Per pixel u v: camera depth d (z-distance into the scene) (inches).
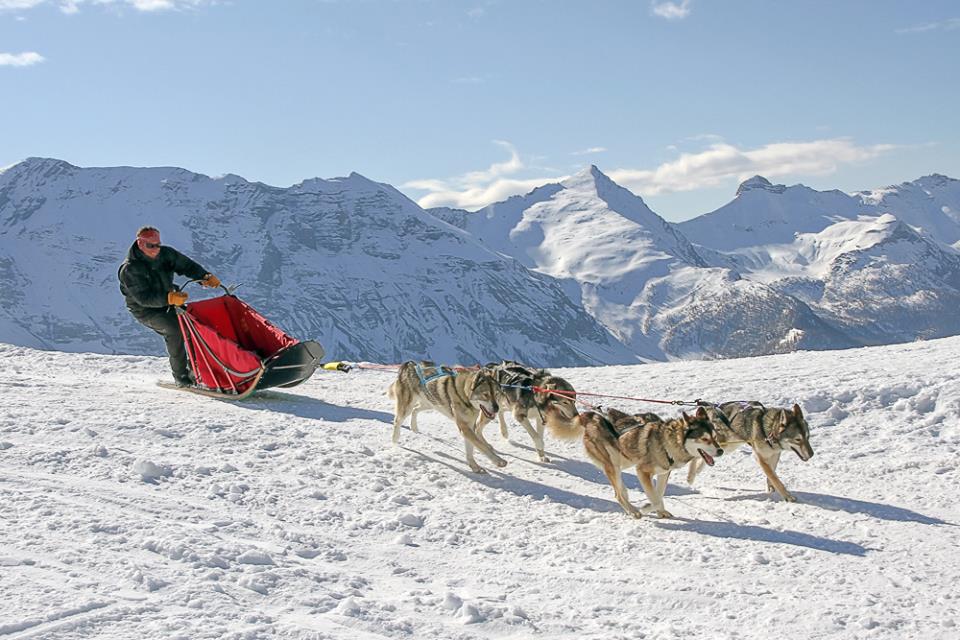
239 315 540.1
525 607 250.5
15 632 194.4
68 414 423.8
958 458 440.5
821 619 247.8
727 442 392.5
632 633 236.5
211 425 426.6
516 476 402.0
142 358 705.6
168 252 515.5
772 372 631.8
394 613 233.5
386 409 526.6
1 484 303.3
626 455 355.9
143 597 220.8
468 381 402.9
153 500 307.7
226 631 206.2
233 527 290.5
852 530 335.0
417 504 347.9
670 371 686.5
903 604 260.8
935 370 578.6
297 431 434.0
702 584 275.1
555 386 429.1
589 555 302.7
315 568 262.7
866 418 513.0
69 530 261.0
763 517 352.8
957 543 319.9
